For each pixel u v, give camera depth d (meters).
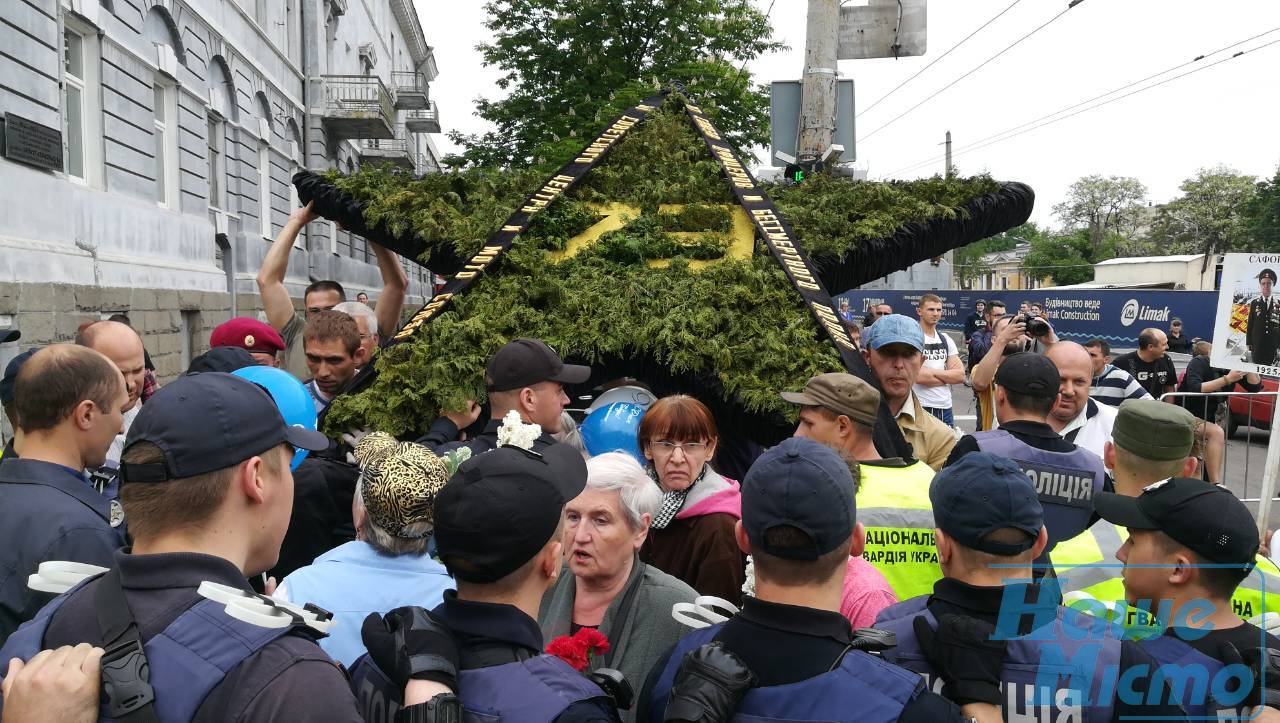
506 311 4.32
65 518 2.46
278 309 5.67
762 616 1.88
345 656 2.33
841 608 2.60
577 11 19.12
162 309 12.93
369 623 1.82
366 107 25.42
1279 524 7.68
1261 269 6.21
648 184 4.95
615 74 18.73
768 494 1.89
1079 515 3.20
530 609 1.87
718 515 3.14
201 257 15.20
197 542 1.68
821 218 4.99
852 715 1.74
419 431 4.17
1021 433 3.33
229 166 18.11
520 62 19.69
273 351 4.73
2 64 9.09
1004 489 2.08
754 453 4.47
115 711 1.46
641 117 5.45
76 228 10.68
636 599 2.62
